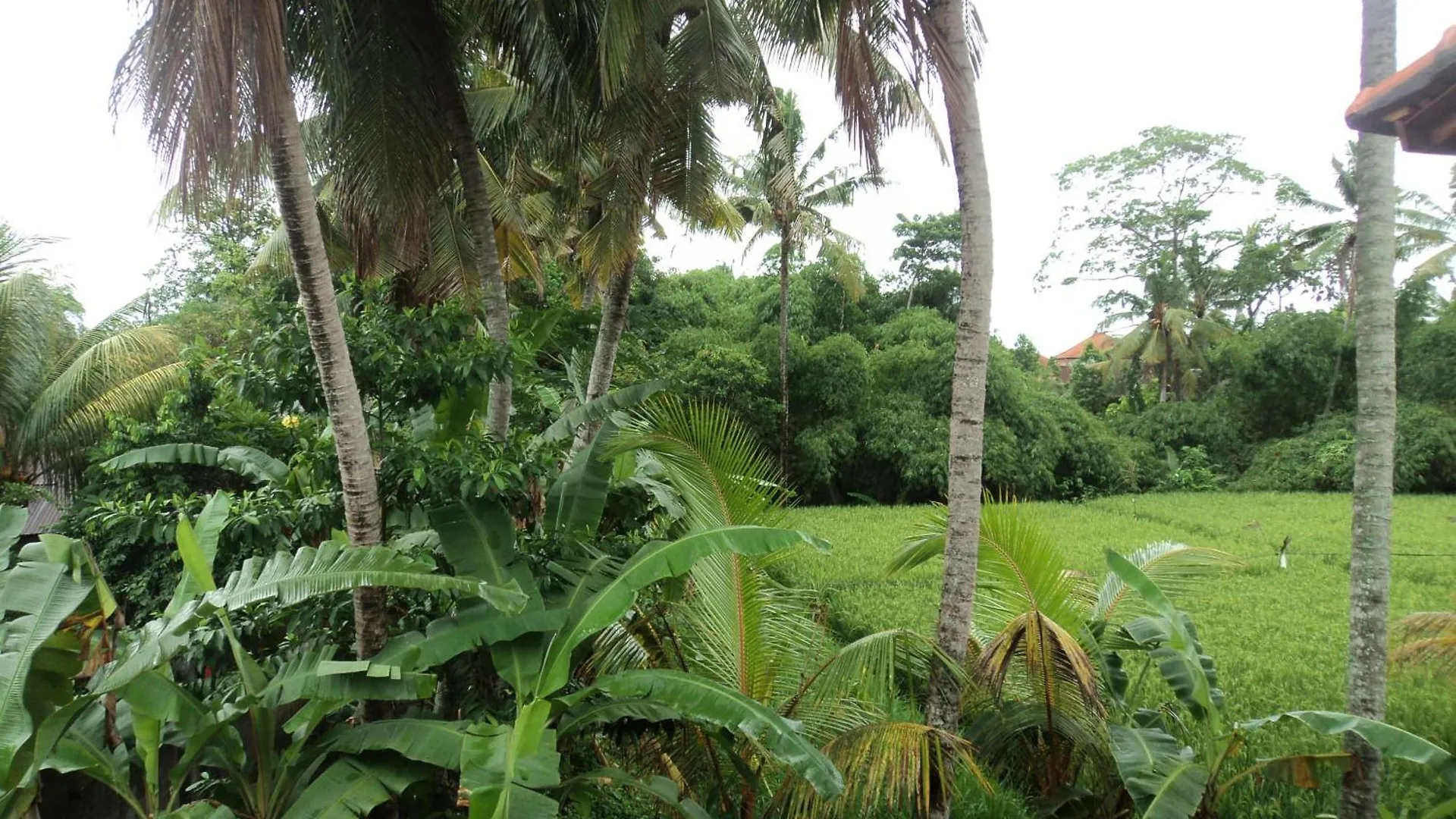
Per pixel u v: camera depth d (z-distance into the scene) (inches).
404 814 165.9
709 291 1203.9
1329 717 167.0
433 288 405.4
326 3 203.3
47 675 131.0
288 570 144.7
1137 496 1051.3
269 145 157.6
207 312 673.0
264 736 150.4
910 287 1279.5
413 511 196.5
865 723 193.8
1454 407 1037.8
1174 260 1259.8
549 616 157.8
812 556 593.6
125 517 179.5
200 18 139.4
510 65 290.4
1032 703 226.2
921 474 977.5
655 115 283.0
